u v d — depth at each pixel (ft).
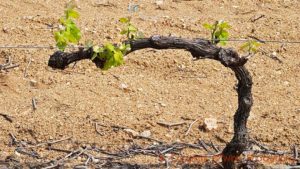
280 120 18.28
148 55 21.58
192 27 23.66
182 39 14.11
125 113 18.34
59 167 16.01
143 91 19.65
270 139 17.39
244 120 15.02
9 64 20.83
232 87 20.16
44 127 17.51
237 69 14.55
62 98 18.94
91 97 19.08
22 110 18.26
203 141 17.30
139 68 21.03
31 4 25.12
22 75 20.27
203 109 18.81
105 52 13.88
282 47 22.67
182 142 17.26
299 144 17.34
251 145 17.08
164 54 21.67
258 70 21.27
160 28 23.54
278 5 26.05
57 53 14.30
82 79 20.15
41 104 18.58
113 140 17.21
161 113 18.43
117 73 20.68
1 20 23.53
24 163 16.12
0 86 19.45
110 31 23.02
